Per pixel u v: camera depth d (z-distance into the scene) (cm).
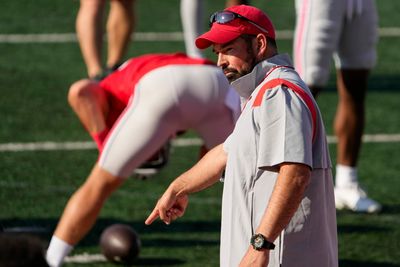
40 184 2733
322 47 2452
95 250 2264
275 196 1322
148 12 4691
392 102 3566
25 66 3909
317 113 1377
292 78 1385
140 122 2020
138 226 2433
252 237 1320
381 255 2277
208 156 1481
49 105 3459
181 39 4322
